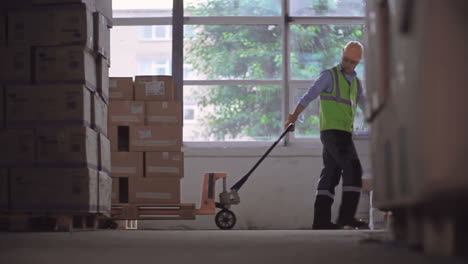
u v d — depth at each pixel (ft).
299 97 30.96
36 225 17.76
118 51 31.32
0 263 6.27
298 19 31.09
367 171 29.84
